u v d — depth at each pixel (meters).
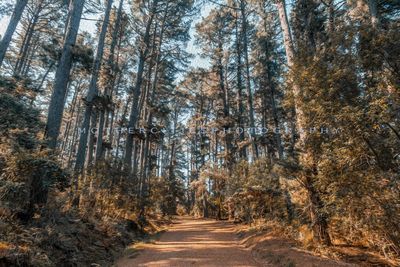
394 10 9.11
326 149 5.41
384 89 4.56
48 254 5.36
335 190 4.92
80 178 10.39
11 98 6.87
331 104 5.17
